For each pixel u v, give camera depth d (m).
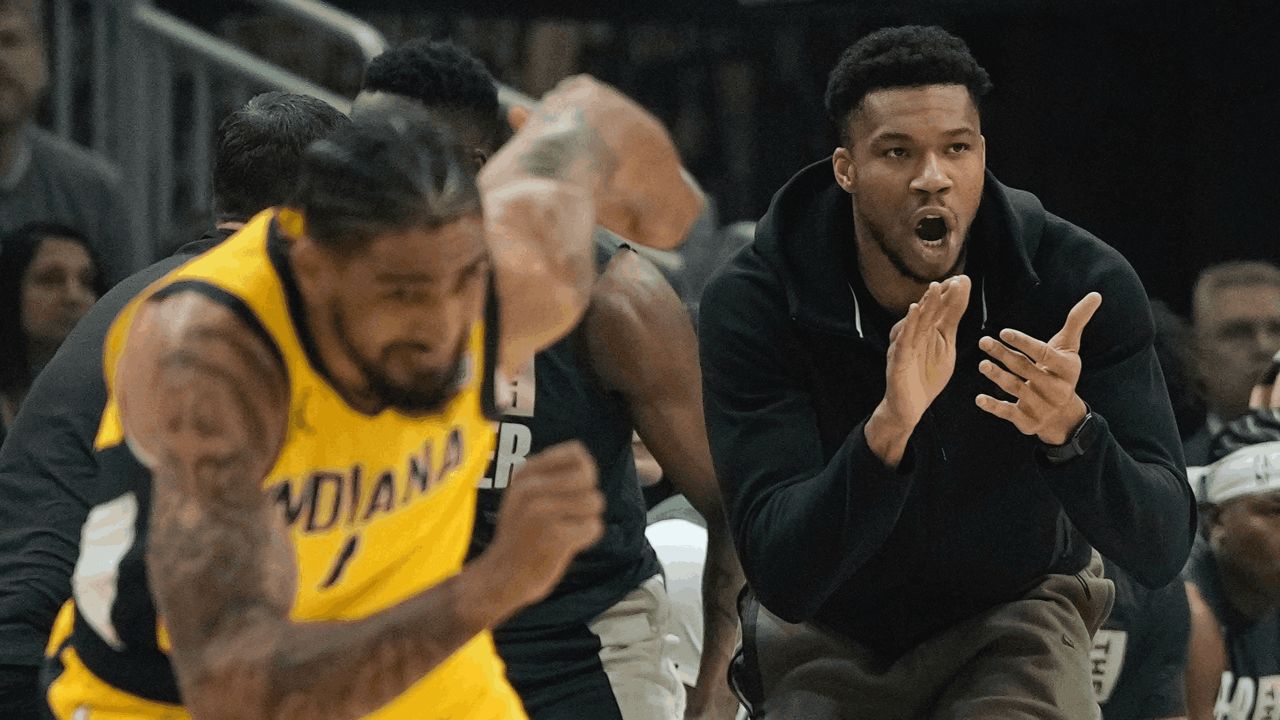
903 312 11.20
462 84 11.92
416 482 8.45
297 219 7.77
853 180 11.00
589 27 27.91
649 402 12.08
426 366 7.63
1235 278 20.47
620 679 12.10
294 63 26.34
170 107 23.77
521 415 11.66
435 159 7.29
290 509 8.05
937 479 11.00
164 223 23.75
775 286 11.22
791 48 28.17
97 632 8.88
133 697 8.93
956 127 10.70
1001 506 11.09
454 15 24.73
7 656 11.46
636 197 9.36
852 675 11.43
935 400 10.95
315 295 7.60
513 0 24.34
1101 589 11.70
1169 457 10.92
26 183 22.17
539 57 27.77
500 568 7.11
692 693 13.47
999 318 11.01
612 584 12.22
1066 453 10.15
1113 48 26.27
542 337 8.92
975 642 11.29
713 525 12.77
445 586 7.19
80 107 24.58
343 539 8.31
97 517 8.77
